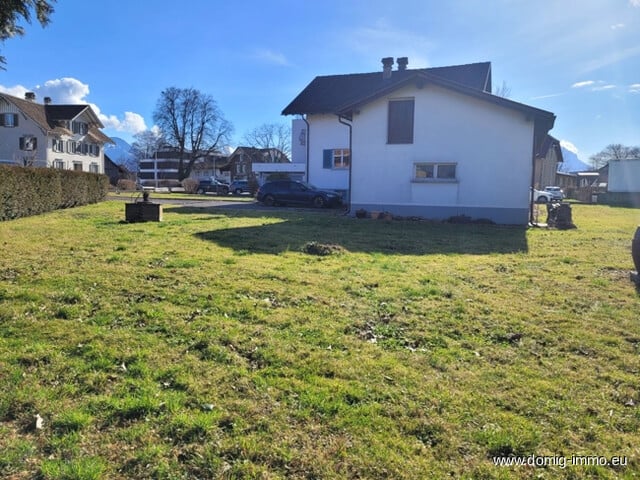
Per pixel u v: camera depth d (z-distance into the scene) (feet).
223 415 9.58
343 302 17.72
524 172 51.11
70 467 7.91
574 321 15.98
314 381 11.20
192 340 13.51
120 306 16.40
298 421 9.48
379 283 20.77
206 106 212.64
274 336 13.99
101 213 51.78
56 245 28.50
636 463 8.43
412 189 55.26
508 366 12.36
